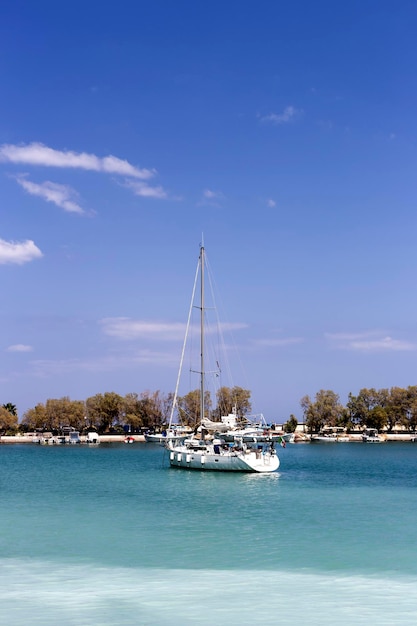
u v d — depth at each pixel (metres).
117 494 65.75
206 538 42.19
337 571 33.88
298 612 27.09
